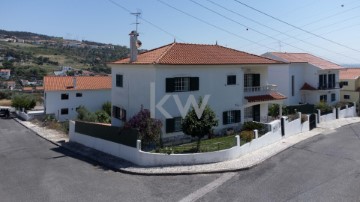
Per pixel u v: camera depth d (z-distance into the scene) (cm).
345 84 5678
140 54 3180
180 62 2656
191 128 2225
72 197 1611
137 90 2806
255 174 1927
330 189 1656
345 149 2530
